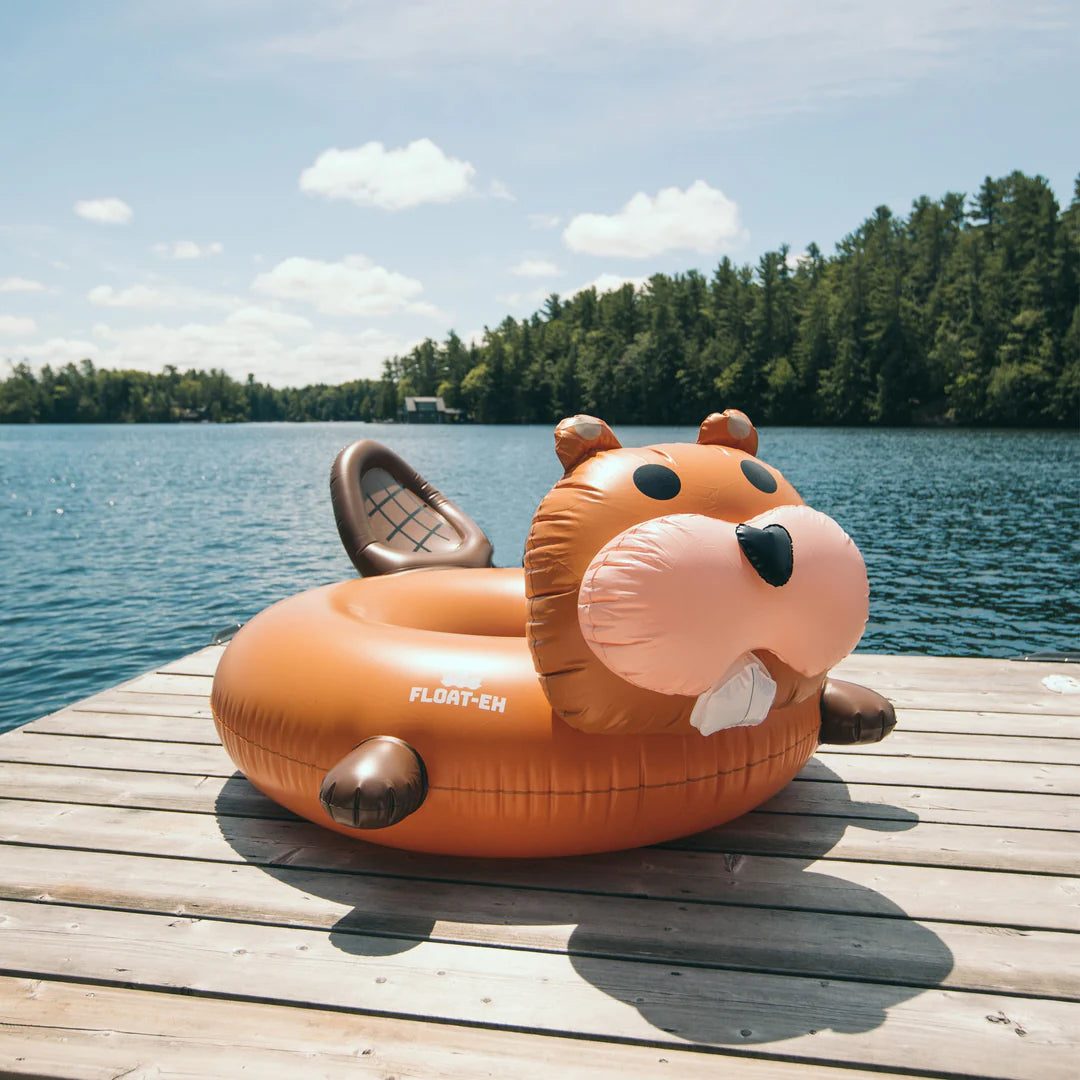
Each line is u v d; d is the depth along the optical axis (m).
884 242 66.75
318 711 2.39
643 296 87.75
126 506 19.06
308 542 13.58
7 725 5.66
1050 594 9.03
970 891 2.28
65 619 8.43
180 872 2.38
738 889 2.28
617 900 2.23
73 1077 1.63
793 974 1.94
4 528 15.30
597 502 2.13
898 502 16.94
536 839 2.29
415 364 123.62
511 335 97.00
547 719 2.23
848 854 2.46
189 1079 1.63
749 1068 1.66
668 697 2.07
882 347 57.75
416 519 4.45
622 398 74.50
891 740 3.29
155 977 1.92
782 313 67.81
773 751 2.39
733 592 1.97
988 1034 1.75
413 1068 1.66
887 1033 1.75
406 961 1.98
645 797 2.25
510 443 51.19
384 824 2.12
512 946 2.04
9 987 1.91
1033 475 22.36
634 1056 1.69
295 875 2.37
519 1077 1.63
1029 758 3.12
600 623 1.97
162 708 3.66
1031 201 54.78
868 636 7.52
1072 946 2.04
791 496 2.39
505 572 3.51
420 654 2.40
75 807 2.78
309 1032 1.76
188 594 9.64
